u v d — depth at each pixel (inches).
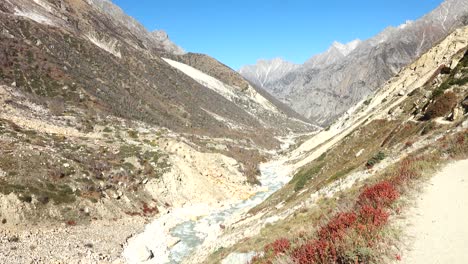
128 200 2100.1
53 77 4168.3
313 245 463.8
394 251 403.2
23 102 3152.1
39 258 1357.0
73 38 5836.6
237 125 7342.5
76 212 1764.3
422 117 1398.9
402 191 593.6
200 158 3019.2
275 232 932.0
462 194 531.2
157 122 4820.4
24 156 1911.9
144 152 2684.5
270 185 3181.6
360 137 2058.3
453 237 405.7
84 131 3070.9
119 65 6254.9
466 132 837.8
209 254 1258.0
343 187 1051.3
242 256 842.8
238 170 3255.4
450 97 1300.4
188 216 2169.0
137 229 1875.0
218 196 2620.6
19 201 1614.2
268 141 6569.9
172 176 2500.0
